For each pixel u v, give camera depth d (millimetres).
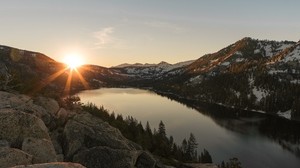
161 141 107938
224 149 136375
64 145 45625
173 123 193000
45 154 33219
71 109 80188
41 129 37844
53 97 83938
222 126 185625
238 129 177875
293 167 114125
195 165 85875
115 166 42594
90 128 49281
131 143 58219
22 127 35906
